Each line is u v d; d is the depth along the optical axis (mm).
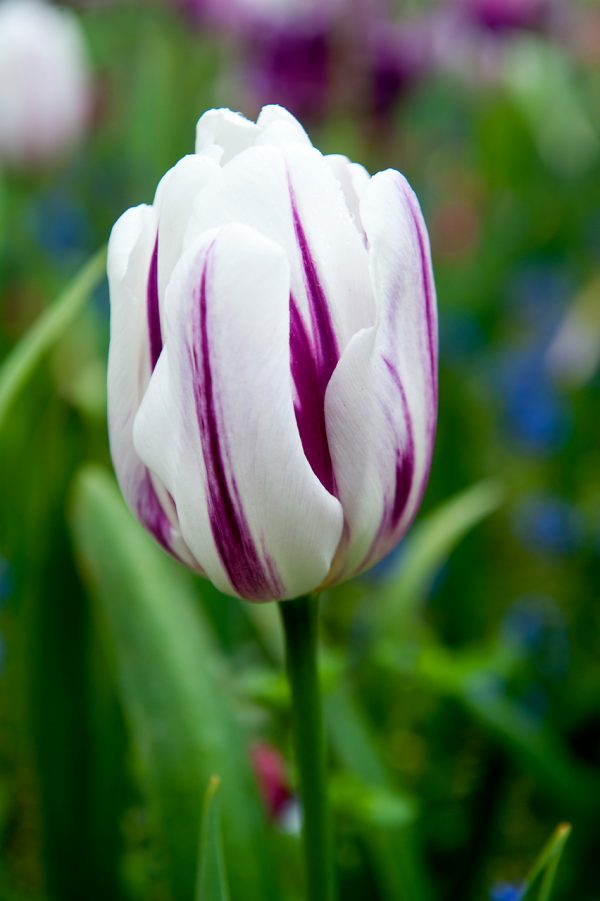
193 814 519
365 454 429
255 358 418
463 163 1643
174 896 515
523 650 736
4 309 1187
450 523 627
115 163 1518
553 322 1254
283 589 438
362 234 432
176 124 1309
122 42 1646
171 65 1332
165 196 427
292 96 1261
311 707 454
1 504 694
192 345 420
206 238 417
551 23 1342
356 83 1252
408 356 432
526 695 728
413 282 431
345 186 438
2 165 1146
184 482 430
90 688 574
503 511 1079
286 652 452
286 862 589
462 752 731
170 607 542
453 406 935
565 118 1168
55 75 1114
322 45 1240
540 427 1044
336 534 432
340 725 581
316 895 462
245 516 427
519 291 1332
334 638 900
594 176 1459
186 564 447
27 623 574
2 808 667
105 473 601
